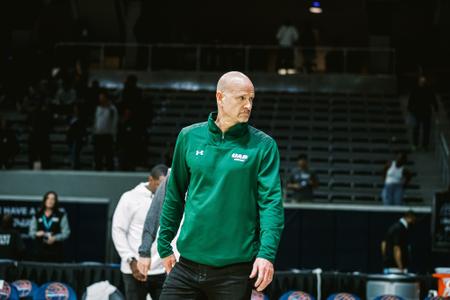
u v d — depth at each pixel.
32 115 23.69
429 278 12.18
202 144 5.40
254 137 5.39
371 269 18.61
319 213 18.78
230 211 5.29
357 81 30.27
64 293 11.81
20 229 18.50
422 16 33.06
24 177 19.70
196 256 5.30
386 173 20.77
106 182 19.34
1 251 14.51
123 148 22.30
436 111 24.72
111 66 31.98
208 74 30.97
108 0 32.59
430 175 23.61
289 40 30.92
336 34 35.59
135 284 9.08
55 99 27.66
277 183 5.29
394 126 26.50
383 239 18.62
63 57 30.28
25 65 28.61
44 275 12.23
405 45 33.22
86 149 25.19
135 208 9.05
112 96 27.39
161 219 5.66
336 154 24.78
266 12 35.84
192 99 29.20
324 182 23.31
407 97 29.14
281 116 27.16
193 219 5.33
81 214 18.66
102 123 21.94
